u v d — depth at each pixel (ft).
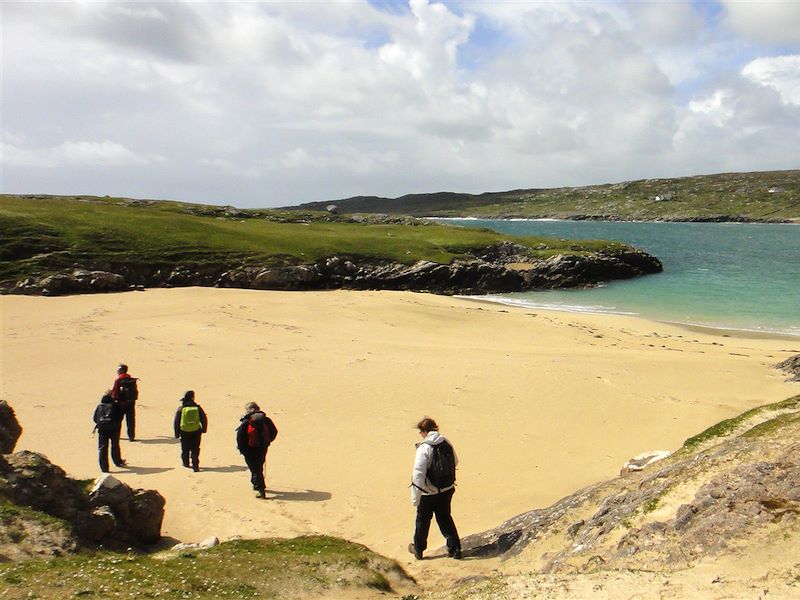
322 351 100.27
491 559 33.14
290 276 206.28
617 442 60.34
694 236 547.08
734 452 32.60
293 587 26.68
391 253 245.45
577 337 127.54
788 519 23.30
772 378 88.17
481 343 116.37
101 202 345.51
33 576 23.36
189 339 105.91
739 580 20.49
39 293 163.12
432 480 33.12
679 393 79.00
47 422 63.67
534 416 68.28
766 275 256.52
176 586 24.57
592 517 32.81
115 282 175.52
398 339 116.67
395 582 30.37
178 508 43.73
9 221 202.49
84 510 33.81
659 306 184.85
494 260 270.05
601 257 262.67
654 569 23.53
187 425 51.06
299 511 43.73
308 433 62.13
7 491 31.53
